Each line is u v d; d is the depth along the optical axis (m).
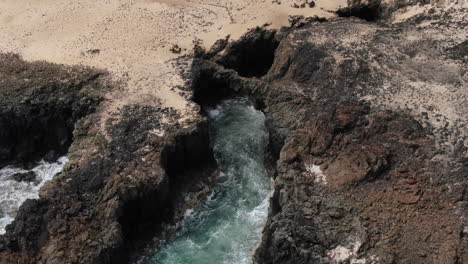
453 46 45.50
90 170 37.22
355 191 34.25
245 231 37.00
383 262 30.38
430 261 30.09
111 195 35.41
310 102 41.31
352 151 36.41
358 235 31.94
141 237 36.69
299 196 34.47
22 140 43.56
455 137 36.50
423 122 37.81
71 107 43.19
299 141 38.16
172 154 39.53
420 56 44.56
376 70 43.06
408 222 32.09
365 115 38.72
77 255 32.41
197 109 42.31
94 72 46.50
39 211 34.59
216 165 42.22
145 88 44.69
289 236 32.31
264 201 39.28
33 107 42.78
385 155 35.59
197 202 39.25
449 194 33.31
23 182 41.22
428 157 35.41
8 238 33.09
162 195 37.09
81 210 34.94
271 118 41.78
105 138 39.78
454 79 41.69
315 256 31.50
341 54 44.91
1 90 43.91
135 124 40.91
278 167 37.06
